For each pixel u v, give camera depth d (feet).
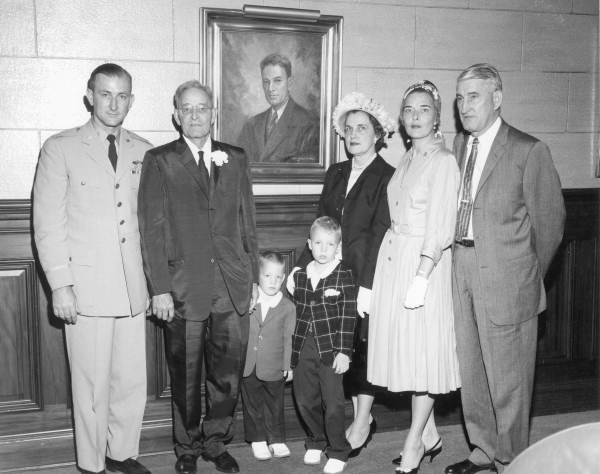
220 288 9.74
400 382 9.53
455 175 9.37
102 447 9.73
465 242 9.69
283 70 10.95
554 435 4.21
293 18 10.82
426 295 9.42
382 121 10.22
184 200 9.44
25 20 9.91
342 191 10.41
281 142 11.12
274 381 10.42
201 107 9.39
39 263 10.21
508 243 9.43
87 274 9.23
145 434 10.93
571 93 12.48
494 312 9.49
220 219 9.64
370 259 9.93
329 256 9.93
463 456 10.87
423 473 10.24
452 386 9.73
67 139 9.27
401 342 9.49
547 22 12.21
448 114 11.88
